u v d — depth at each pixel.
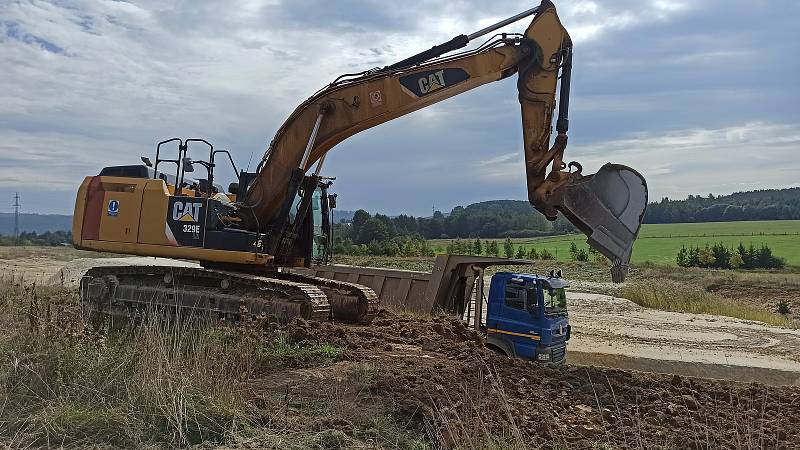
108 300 12.51
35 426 5.85
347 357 9.04
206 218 11.83
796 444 6.66
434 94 11.34
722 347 15.68
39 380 6.60
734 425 7.11
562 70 11.03
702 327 19.23
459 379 8.28
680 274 39.16
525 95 11.02
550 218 10.75
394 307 16.17
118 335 8.04
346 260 37.78
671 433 6.79
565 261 44.53
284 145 11.99
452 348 10.52
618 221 10.23
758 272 49.44
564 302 11.85
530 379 8.73
